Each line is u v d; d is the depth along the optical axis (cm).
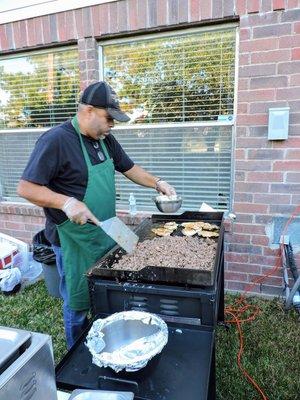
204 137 256
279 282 250
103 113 147
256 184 237
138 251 157
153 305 126
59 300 263
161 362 103
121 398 84
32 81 298
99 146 167
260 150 230
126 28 241
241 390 168
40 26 266
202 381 96
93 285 129
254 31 213
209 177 262
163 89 258
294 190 229
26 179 141
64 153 149
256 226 245
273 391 166
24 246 310
